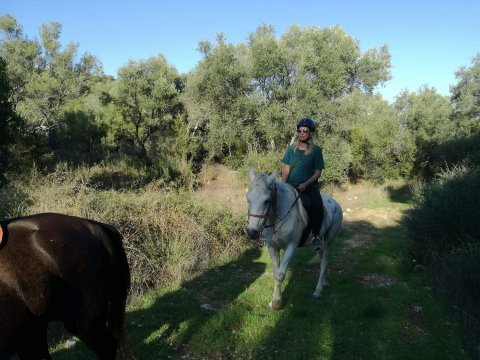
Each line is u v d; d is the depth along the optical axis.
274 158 18.34
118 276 3.58
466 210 7.03
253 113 19.42
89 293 3.25
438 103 25.27
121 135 27.17
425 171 22.56
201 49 19.77
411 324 5.28
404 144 22.48
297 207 5.39
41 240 3.03
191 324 5.04
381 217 13.68
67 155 22.03
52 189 6.66
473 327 4.72
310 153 5.58
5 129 12.42
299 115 18.03
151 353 4.39
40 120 23.81
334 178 19.03
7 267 2.81
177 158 20.23
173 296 6.05
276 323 5.18
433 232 7.59
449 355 4.46
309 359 4.36
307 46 18.92
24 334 2.90
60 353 4.31
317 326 5.12
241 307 5.60
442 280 5.95
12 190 6.38
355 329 5.05
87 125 25.28
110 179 13.43
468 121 24.23
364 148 22.47
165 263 6.84
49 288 2.99
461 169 10.12
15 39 26.80
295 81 18.72
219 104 20.47
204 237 7.83
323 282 6.44
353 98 19.48
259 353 4.46
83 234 3.30
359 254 8.80
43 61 27.20
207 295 6.23
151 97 25.12
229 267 7.68
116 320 3.56
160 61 25.97
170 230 7.32
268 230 5.36
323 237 6.07
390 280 7.09
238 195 14.30
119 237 3.67
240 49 21.03
